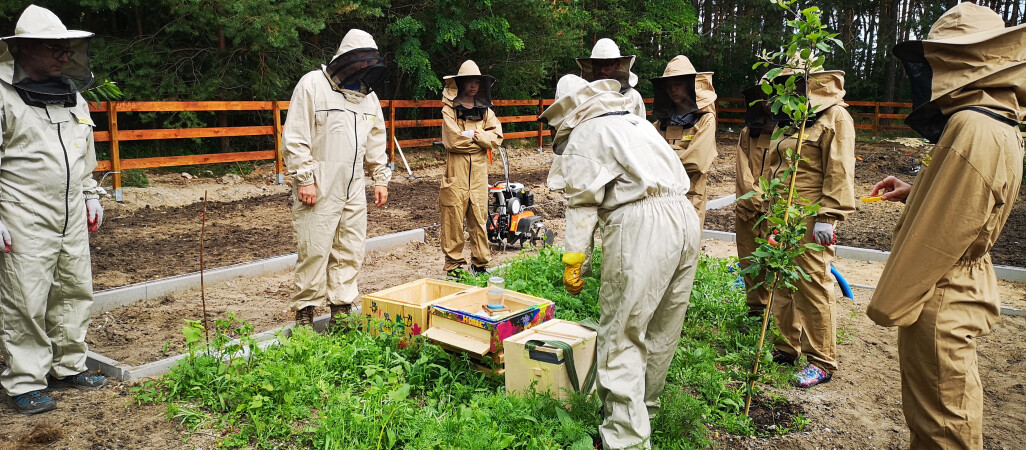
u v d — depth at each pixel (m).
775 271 4.02
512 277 6.48
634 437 3.38
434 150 19.48
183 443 3.66
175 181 13.12
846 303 6.71
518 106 23.31
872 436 4.12
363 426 3.63
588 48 25.56
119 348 5.06
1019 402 4.60
